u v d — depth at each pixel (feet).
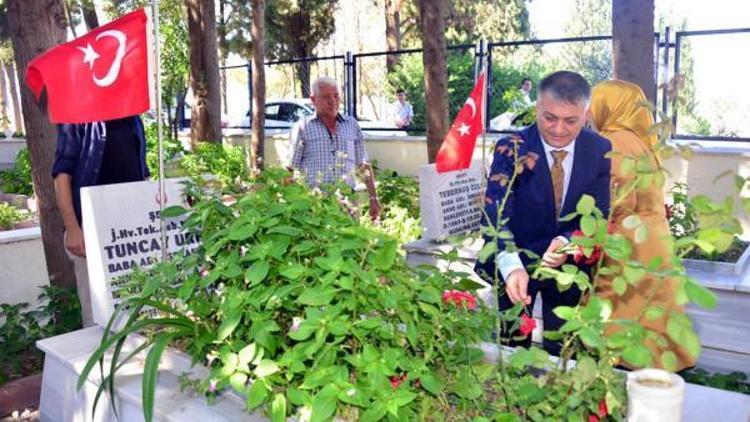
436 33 26.45
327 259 6.38
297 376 6.55
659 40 24.93
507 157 8.90
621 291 5.23
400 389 5.75
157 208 10.30
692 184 24.02
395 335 6.37
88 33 9.41
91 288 10.03
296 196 7.75
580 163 8.90
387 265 6.56
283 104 48.80
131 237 10.03
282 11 74.13
